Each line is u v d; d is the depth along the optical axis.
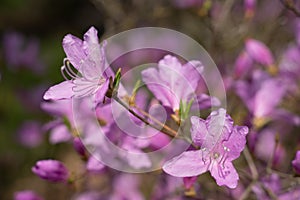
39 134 0.95
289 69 0.71
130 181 0.78
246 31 0.76
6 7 1.36
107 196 0.77
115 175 0.77
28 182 0.96
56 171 0.61
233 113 0.68
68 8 1.29
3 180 0.98
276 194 0.62
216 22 0.76
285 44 0.78
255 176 0.61
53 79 1.11
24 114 1.01
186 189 0.59
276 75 0.69
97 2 0.81
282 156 0.65
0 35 1.31
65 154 0.93
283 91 0.65
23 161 0.98
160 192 0.69
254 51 0.69
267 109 0.65
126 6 0.84
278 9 0.79
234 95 0.69
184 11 0.82
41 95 0.99
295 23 0.75
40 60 0.98
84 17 1.24
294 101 0.73
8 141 0.99
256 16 0.81
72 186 0.62
